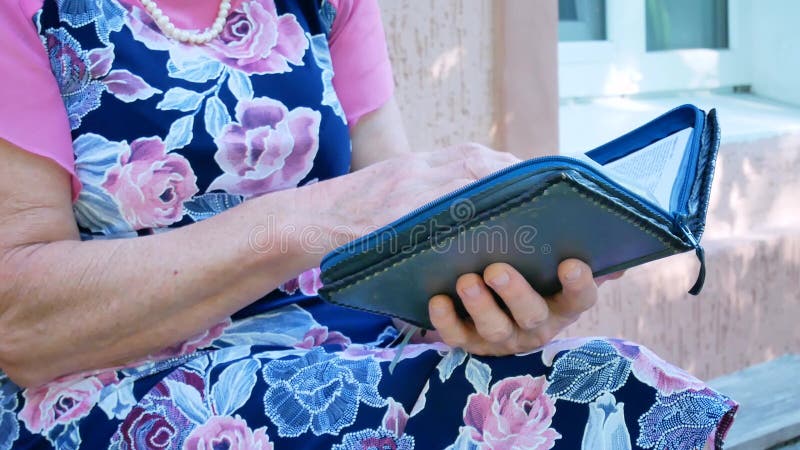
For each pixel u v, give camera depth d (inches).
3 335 34.7
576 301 31.5
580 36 99.3
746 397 76.9
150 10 38.3
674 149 34.1
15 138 34.2
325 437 33.0
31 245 34.8
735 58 108.3
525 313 30.7
